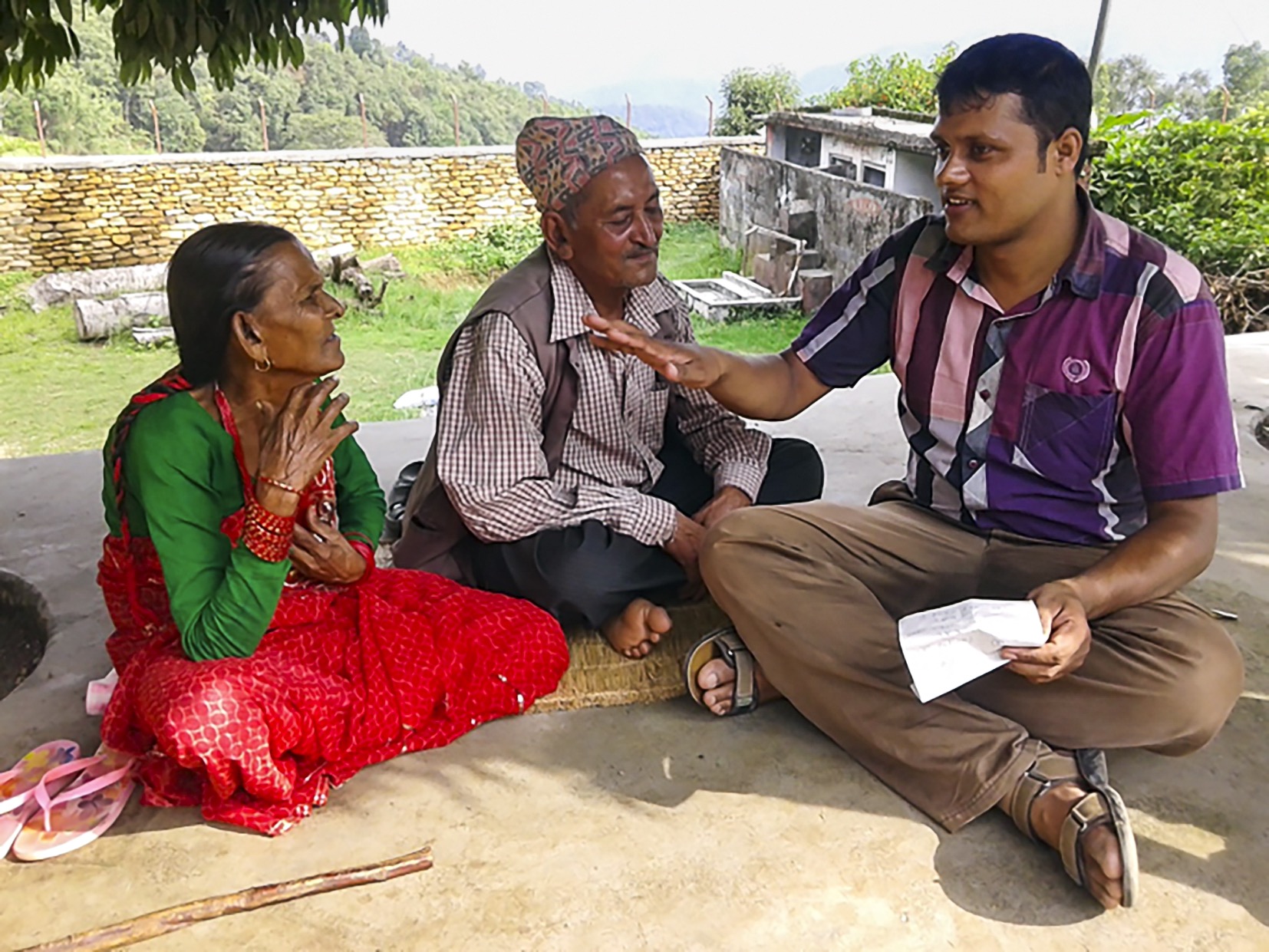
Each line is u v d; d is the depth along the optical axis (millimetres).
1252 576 3066
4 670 2953
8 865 2016
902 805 2143
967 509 2285
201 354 2039
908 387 2311
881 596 2316
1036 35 1905
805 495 2973
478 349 2514
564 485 2680
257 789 2043
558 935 1833
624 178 2330
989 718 2035
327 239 14109
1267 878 1947
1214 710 1988
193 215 13430
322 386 1990
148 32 3166
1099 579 1912
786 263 11789
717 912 1877
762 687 2408
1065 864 1870
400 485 3410
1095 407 2068
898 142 11586
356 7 3613
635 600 2557
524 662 2408
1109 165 8883
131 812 2164
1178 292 1959
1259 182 8633
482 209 14641
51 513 3586
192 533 2049
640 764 2283
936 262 2201
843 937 1822
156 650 2168
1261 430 4273
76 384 9195
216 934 1847
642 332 2283
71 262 12984
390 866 1972
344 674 2266
